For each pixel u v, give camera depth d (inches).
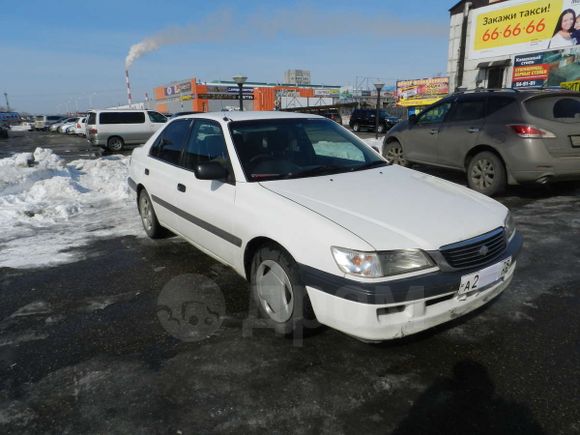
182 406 89.0
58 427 84.0
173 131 176.9
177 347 110.6
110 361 105.3
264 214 113.1
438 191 124.6
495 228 107.3
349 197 115.3
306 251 100.0
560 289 138.3
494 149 253.1
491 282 104.0
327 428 82.5
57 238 206.1
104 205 274.4
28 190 319.0
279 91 1958.7
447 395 90.9
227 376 98.3
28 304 137.2
